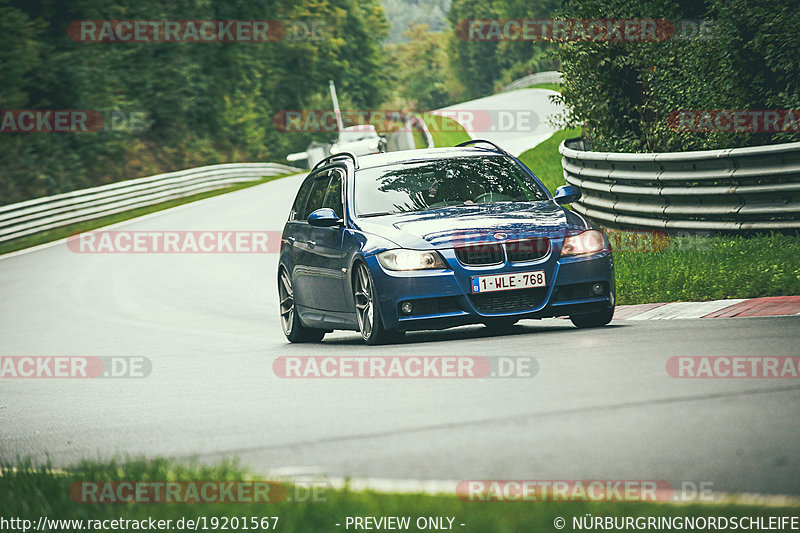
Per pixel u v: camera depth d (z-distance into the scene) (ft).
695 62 175.73
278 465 56.44
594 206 195.11
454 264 98.78
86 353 138.00
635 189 172.04
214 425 72.08
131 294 219.82
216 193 506.07
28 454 70.49
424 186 113.29
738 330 88.58
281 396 81.25
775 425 55.42
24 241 379.96
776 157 139.23
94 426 79.05
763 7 159.84
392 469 52.65
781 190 138.00
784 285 108.17
